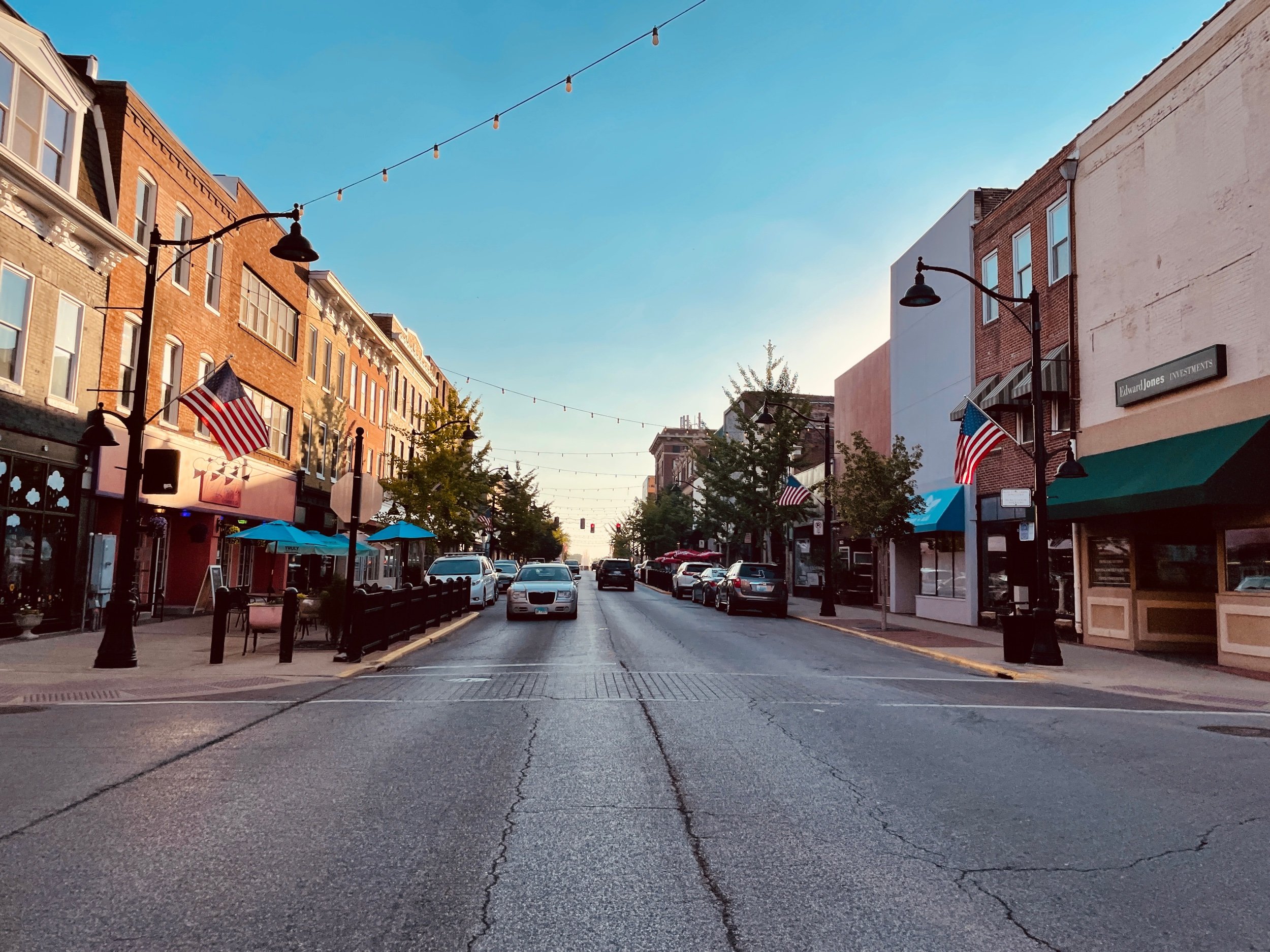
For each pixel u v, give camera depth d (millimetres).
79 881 4551
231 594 16906
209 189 23531
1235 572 14984
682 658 16016
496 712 9930
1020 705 11094
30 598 16969
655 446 114562
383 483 38219
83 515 18406
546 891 4492
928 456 28156
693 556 51969
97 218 17734
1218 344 14992
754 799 6305
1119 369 18281
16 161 15297
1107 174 18797
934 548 27734
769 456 35062
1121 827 5711
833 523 38719
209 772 6949
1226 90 15164
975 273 25266
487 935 3945
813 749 8031
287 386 29594
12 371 16203
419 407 50094
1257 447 13648
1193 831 5633
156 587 23500
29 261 16422
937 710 10469
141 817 5699
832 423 45219
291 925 4031
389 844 5215
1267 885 4664
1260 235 14297
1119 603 18188
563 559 154750
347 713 9789
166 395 21781
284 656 14305
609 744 8148
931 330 28031
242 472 25938
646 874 4754
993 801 6328
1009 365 23047
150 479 13875
